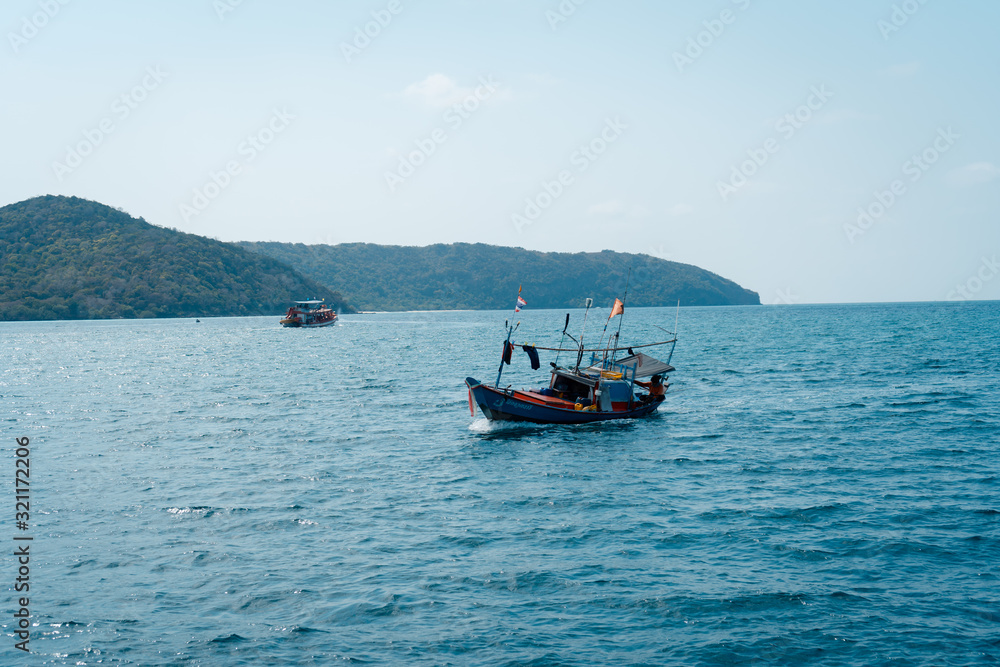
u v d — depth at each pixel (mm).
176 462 28531
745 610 15195
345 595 16016
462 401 44938
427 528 20484
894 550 18250
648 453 29828
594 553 18469
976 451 28531
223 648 13773
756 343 93375
